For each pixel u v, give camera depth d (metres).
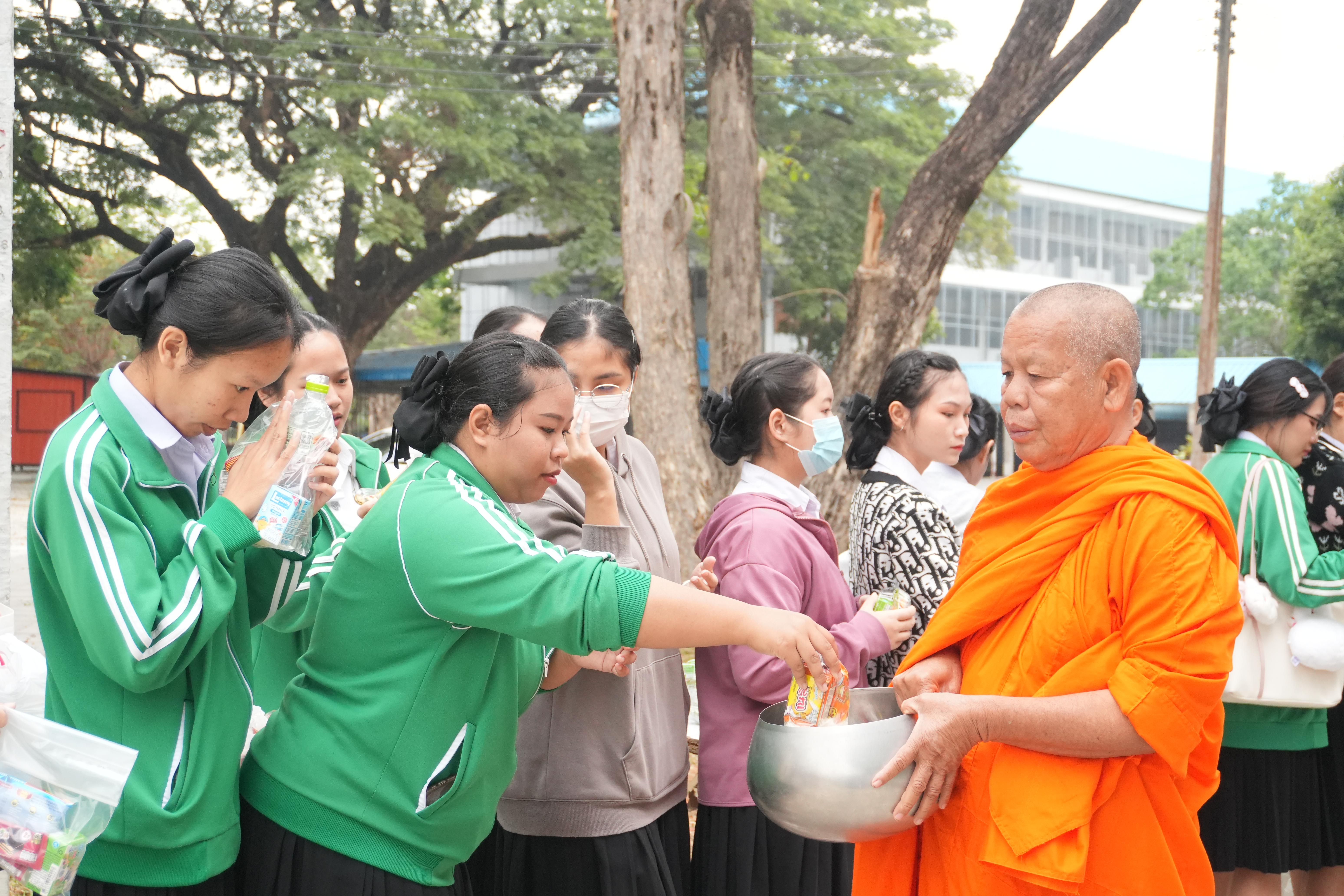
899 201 19.53
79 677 1.64
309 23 16.45
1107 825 1.68
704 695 2.42
